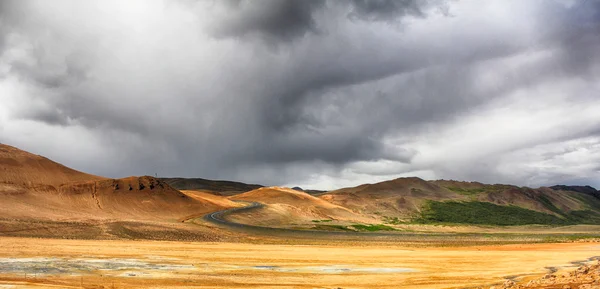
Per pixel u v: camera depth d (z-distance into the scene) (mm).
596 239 113938
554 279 30109
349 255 56750
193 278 36719
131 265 42688
